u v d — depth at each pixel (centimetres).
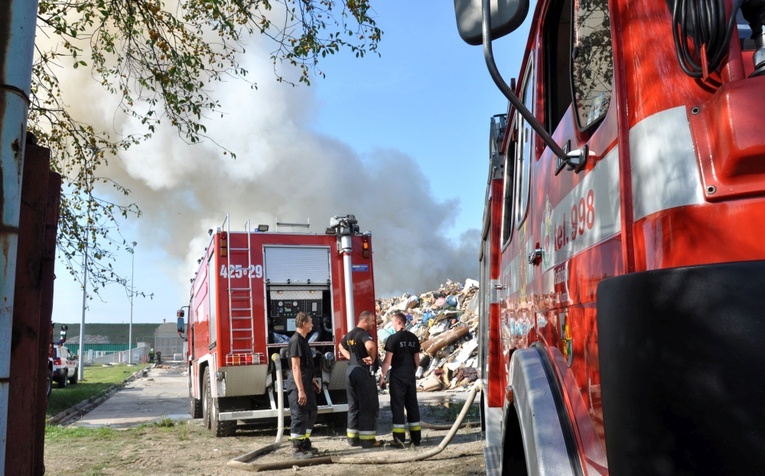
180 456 993
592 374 204
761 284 138
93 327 11800
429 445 1023
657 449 145
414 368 1020
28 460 189
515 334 374
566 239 242
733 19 155
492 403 463
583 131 224
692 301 142
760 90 149
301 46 904
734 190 150
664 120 167
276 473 847
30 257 196
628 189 177
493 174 536
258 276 1167
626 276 158
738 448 135
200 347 1389
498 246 509
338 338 1197
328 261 1215
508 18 202
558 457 214
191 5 970
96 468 898
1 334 164
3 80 169
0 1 170
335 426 1232
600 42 215
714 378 138
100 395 2430
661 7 181
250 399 1220
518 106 205
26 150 200
